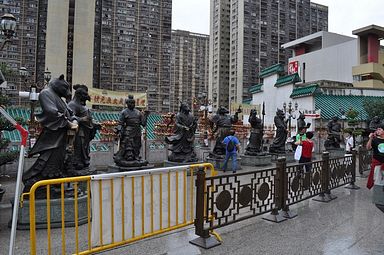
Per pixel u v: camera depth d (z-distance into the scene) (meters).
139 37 53.50
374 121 15.06
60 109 6.88
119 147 12.23
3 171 11.38
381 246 5.52
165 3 55.75
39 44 40.38
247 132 23.77
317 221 6.97
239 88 69.56
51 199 6.45
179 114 14.05
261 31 69.88
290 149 21.52
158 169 5.19
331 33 48.00
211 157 15.36
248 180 10.70
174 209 5.46
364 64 39.81
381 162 7.01
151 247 5.36
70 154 7.00
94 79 50.31
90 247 4.37
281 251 5.26
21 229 6.22
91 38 36.56
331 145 23.34
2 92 8.53
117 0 51.91
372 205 8.41
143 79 53.81
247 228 6.45
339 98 30.64
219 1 77.00
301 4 73.88
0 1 38.31
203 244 5.39
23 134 3.80
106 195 4.53
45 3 40.25
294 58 50.47
